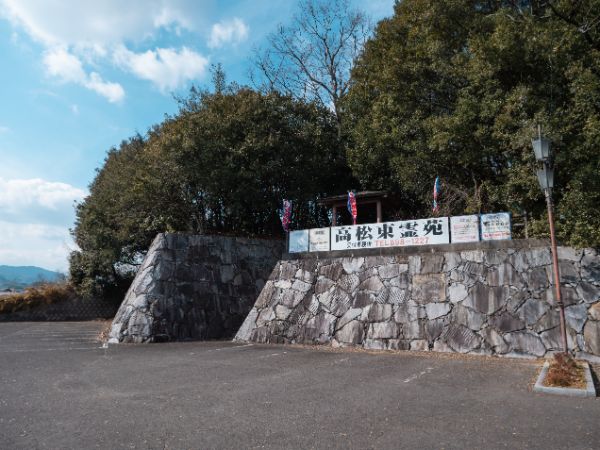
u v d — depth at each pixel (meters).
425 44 15.16
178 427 4.91
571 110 11.19
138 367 8.87
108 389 6.86
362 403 5.93
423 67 15.28
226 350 11.41
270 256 17.38
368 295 12.11
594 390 6.23
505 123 11.82
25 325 21.27
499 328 10.12
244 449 4.23
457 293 10.91
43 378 7.77
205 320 14.80
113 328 14.26
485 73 12.52
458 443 4.35
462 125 12.93
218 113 18.47
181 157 17.00
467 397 6.21
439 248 11.59
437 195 14.78
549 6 13.08
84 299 25.77
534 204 12.27
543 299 9.90
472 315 10.55
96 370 8.55
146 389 6.85
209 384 7.19
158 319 13.85
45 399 6.23
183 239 15.50
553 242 8.27
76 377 7.84
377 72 17.42
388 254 12.34
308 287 13.23
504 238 10.87
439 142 13.23
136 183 18.05
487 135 12.66
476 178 15.35
